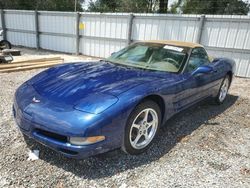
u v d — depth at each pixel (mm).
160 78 3014
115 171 2404
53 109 2281
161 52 3635
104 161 2549
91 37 11328
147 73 3139
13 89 4945
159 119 2908
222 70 4422
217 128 3633
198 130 3498
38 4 24172
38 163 2436
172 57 3531
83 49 11844
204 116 4117
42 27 13102
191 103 3590
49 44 13148
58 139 2252
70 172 2338
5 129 3072
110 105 2275
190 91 3385
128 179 2307
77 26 11531
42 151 2633
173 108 3094
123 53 3898
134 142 2619
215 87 4340
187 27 8742
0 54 7445
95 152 2250
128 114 2375
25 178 2209
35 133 2361
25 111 2398
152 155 2744
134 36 10039
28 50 13047
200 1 25078
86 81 2686
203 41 8602
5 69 6703
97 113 2197
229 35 8086
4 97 4344
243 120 4098
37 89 2629
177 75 3242
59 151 2273
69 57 10836
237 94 5934
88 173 2344
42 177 2238
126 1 23422
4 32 15047
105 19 10602
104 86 2568
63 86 2592
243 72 8156
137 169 2465
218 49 8391
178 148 2936
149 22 9523
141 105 2559
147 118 2754
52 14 12375
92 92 2441
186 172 2467
